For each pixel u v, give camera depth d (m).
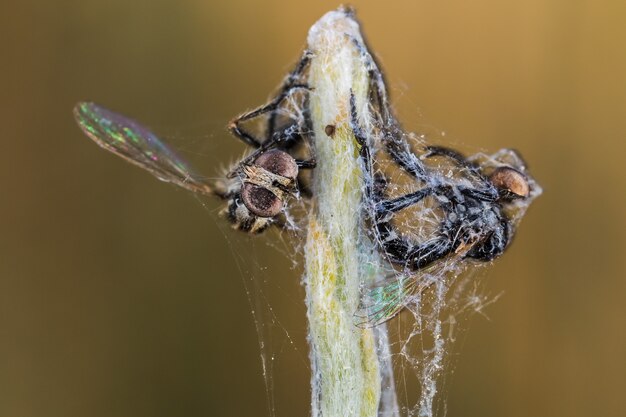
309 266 0.08
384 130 0.08
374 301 0.08
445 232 0.09
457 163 0.09
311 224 0.08
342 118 0.08
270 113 0.09
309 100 0.08
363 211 0.08
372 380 0.08
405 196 0.08
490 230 0.09
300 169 0.08
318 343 0.08
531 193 0.09
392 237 0.08
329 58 0.08
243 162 0.09
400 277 0.08
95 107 0.09
